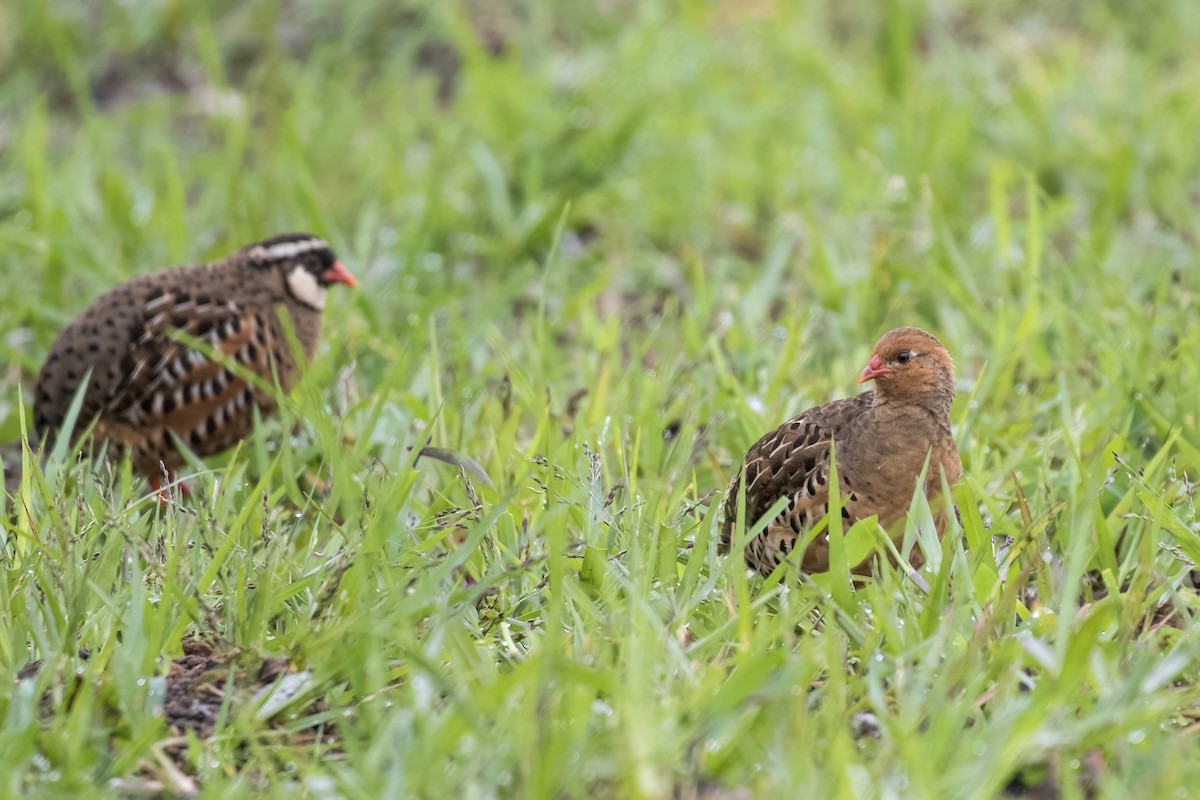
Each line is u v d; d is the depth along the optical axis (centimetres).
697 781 707
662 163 1630
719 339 1313
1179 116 1638
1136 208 1530
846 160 1573
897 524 939
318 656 807
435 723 714
